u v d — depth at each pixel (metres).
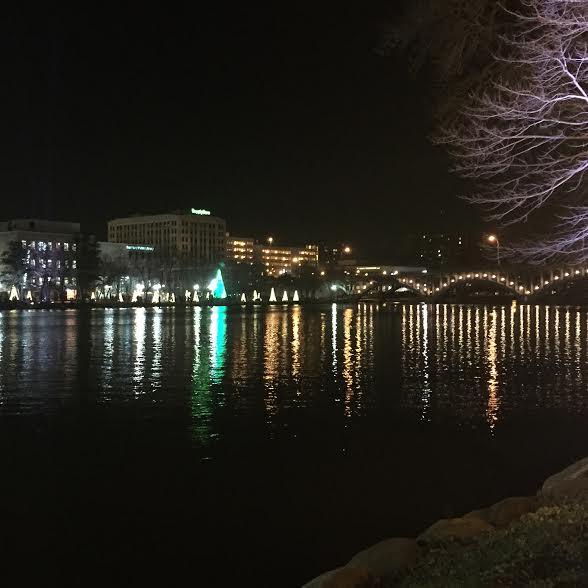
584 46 11.34
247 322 86.25
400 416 23.61
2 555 12.16
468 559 7.79
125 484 15.98
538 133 12.38
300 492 15.28
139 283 184.75
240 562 11.80
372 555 9.03
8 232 175.75
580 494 10.49
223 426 22.11
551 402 26.16
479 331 66.81
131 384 31.44
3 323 83.19
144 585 11.02
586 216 12.83
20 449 19.19
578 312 111.56
